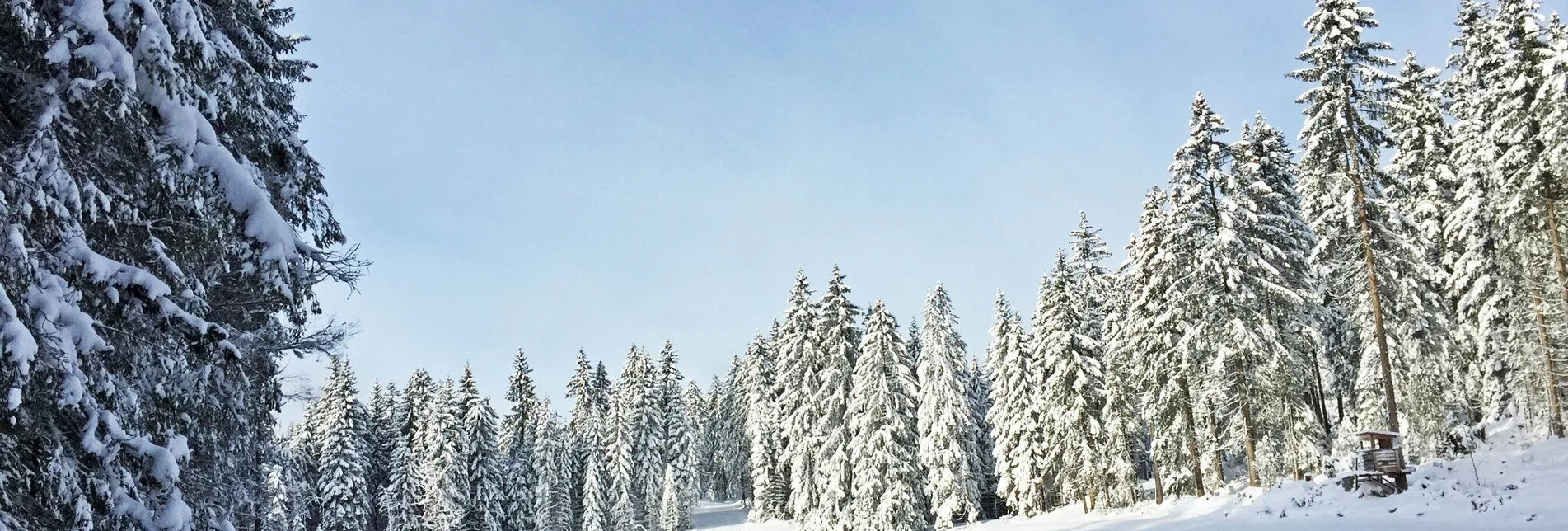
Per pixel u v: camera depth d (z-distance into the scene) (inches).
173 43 343.6
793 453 1803.6
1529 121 1021.8
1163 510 1205.7
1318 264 1186.0
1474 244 1167.0
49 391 284.2
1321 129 1058.7
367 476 2364.7
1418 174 1353.3
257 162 442.0
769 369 2482.8
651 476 2667.3
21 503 294.7
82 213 308.3
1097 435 1494.8
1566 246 1011.9
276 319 433.7
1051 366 1551.4
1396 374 1189.7
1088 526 1234.0
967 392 2068.2
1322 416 1560.0
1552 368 1042.1
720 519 2913.4
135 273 313.4
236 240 370.0
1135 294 1391.5
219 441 431.5
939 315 1782.7
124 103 297.1
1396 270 1147.9
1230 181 1192.2
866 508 1493.6
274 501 789.2
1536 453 951.6
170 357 355.3
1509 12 1089.4
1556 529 652.1
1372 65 1036.5
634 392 2741.1
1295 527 848.9
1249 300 1167.6
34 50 299.7
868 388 1552.7
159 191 350.9
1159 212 1348.4
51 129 289.1
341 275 413.7
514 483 2500.0
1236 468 1588.3
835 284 1632.6
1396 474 914.1
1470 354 1275.8
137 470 323.0
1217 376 1167.6
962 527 1796.3
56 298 287.6
